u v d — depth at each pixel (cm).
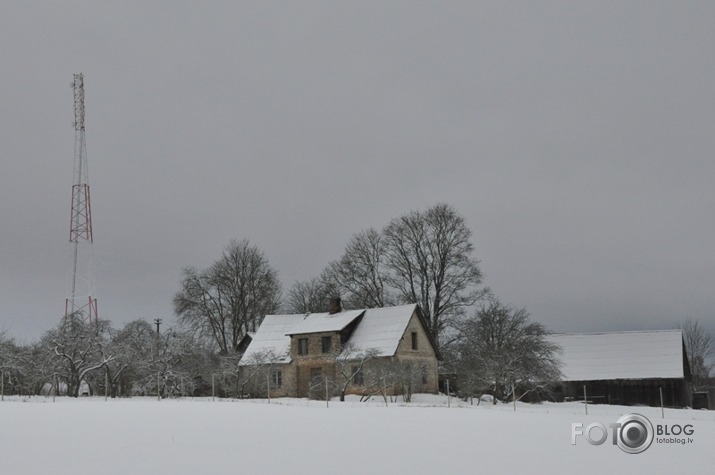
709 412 5609
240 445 2191
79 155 6800
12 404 3653
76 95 6838
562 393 7812
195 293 8350
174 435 2369
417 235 7519
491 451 2227
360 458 2016
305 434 2498
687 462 2130
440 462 1992
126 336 6519
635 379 7644
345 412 3544
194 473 1745
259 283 8556
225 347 8331
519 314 7562
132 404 3872
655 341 7919
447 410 3959
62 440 2197
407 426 2881
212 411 3362
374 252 7900
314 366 6875
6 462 1847
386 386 6109
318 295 9025
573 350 8088
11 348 6278
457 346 7381
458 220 7512
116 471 1747
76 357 5991
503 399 6756
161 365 6319
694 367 11544
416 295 7481
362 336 6900
